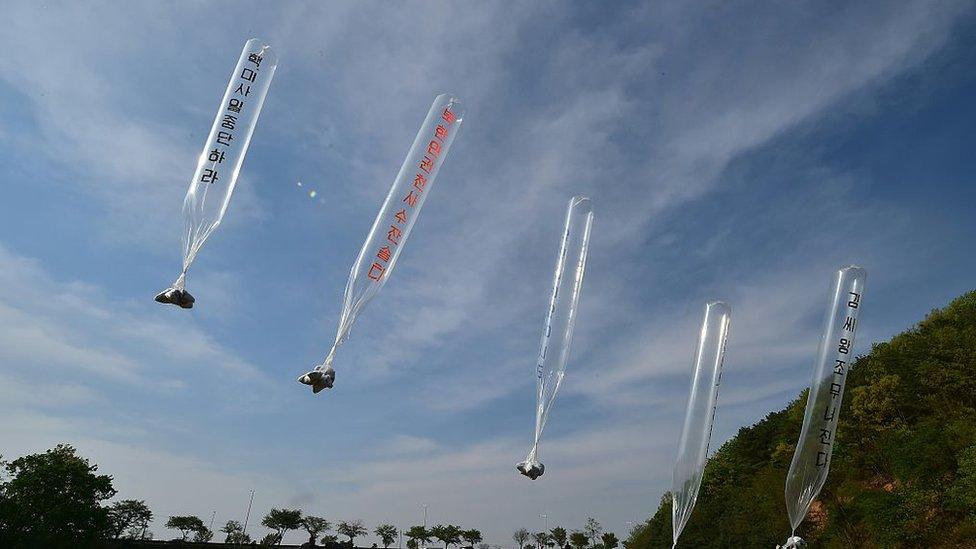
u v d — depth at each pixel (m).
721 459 50.34
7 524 35.94
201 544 58.16
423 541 83.56
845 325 10.32
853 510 30.39
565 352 9.35
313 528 74.69
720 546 38.53
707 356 10.79
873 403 32.91
